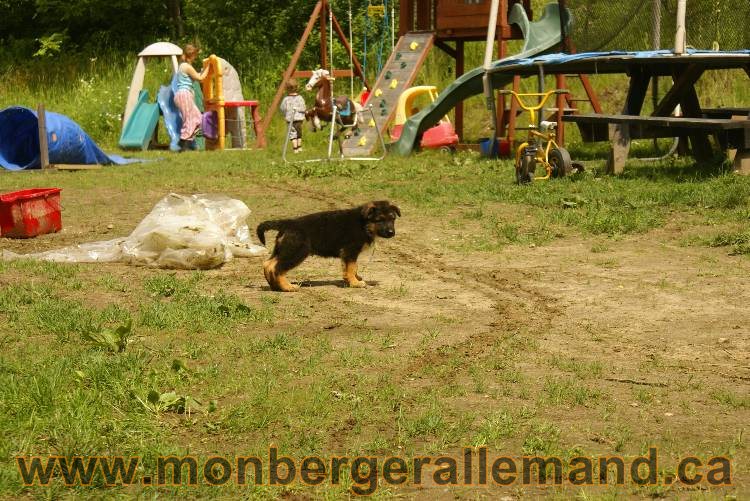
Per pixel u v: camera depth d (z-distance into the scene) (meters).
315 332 7.08
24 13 35.47
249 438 4.97
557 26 20.94
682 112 16.80
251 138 27.59
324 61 25.42
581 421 5.21
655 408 5.42
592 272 9.24
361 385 5.80
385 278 9.27
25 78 31.47
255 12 31.75
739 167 14.00
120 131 28.34
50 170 19.56
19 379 5.62
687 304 7.88
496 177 16.05
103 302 8.02
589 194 13.20
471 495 4.32
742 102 23.06
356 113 21.91
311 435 4.99
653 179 14.41
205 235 9.88
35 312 7.40
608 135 16.88
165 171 19.28
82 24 34.84
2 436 4.76
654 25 16.70
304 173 17.56
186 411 5.29
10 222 11.64
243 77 30.05
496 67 18.73
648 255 9.93
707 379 5.95
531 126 15.23
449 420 5.21
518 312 7.77
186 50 26.59
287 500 4.27
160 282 8.71
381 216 8.64
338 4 30.53
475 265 9.77
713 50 16.62
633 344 6.78
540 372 6.12
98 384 5.61
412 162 19.20
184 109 25.95
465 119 26.05
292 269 8.96
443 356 6.46
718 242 10.23
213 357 6.36
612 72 19.08
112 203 14.87
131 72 31.08
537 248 10.54
